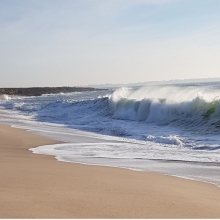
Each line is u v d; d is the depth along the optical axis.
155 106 23.92
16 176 6.83
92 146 13.80
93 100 34.94
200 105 21.75
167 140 15.74
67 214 4.32
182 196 6.13
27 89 145.88
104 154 11.94
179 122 21.25
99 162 10.34
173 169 9.55
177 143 15.13
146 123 22.53
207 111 21.08
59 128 20.97
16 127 20.38
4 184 5.92
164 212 4.89
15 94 129.50
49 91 146.75
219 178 8.41
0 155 10.72
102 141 15.46
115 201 5.27
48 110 35.78
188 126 19.89
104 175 7.82
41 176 7.01
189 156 11.77
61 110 34.12
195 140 15.65
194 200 5.89
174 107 23.00
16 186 5.79
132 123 22.91
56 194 5.38
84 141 15.27
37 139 15.32
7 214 4.11
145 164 10.25
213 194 6.66
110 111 29.27
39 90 146.50
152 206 5.19
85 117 28.34
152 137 16.50
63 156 11.21
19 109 40.47
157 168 9.66
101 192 5.86
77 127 21.52
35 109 38.31
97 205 4.91
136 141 15.75
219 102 20.77
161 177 8.19
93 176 7.55
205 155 12.02
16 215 4.09
